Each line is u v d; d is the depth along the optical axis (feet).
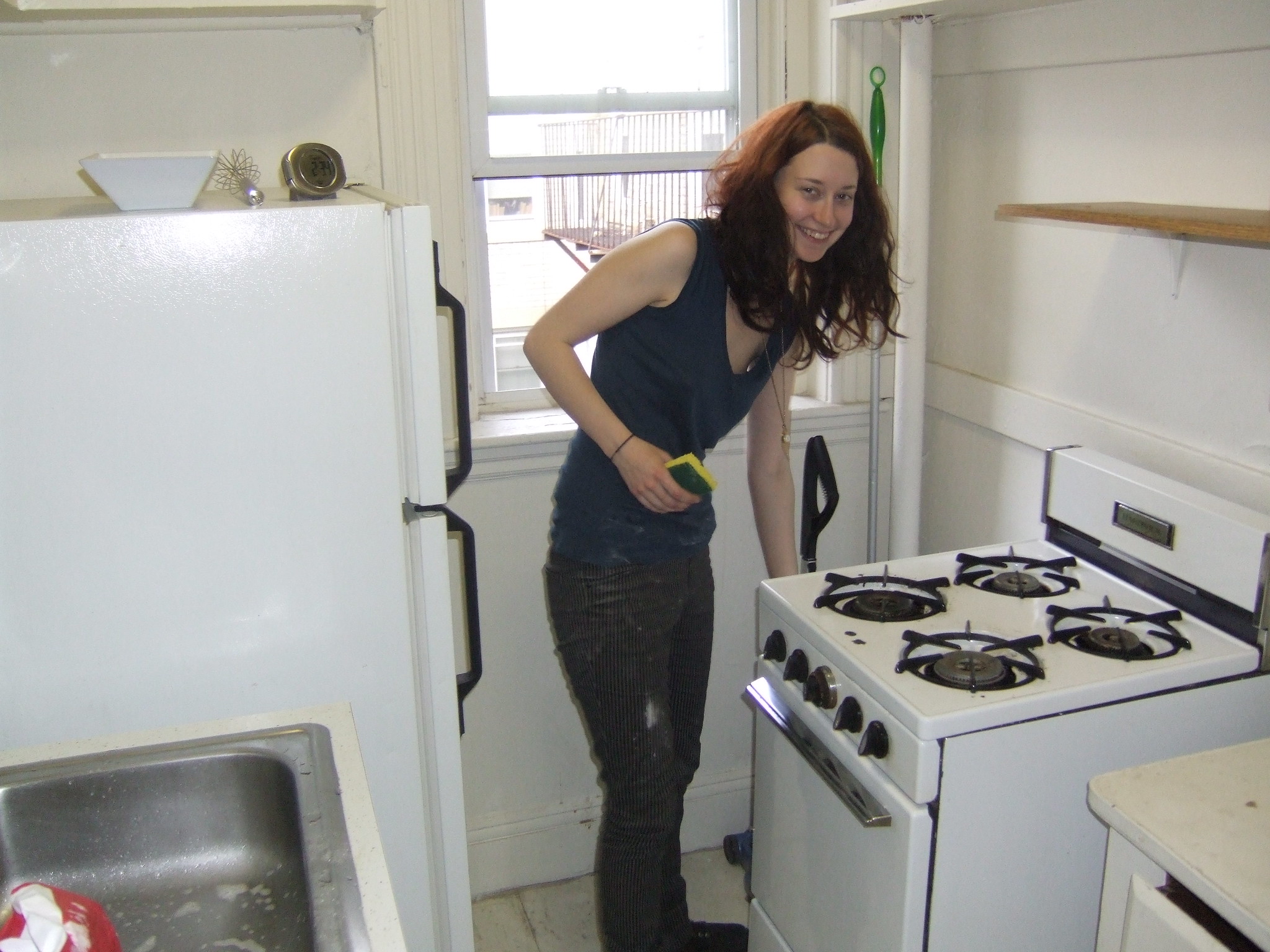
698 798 7.52
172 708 3.88
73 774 3.11
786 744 5.03
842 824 4.54
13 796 3.08
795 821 5.01
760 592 5.26
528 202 6.69
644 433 5.02
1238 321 4.77
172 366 3.55
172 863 3.24
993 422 6.47
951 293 6.89
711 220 4.92
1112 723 4.12
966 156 6.57
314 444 3.76
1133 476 4.97
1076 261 5.75
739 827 7.64
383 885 2.64
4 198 5.38
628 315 4.86
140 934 3.01
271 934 3.01
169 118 5.54
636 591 5.08
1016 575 5.13
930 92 6.23
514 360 7.00
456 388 4.47
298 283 3.61
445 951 4.62
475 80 6.27
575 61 6.54
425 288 3.81
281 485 3.76
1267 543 4.23
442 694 4.26
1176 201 5.02
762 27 6.85
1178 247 5.01
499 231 6.69
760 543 7.06
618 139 6.75
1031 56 5.80
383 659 4.04
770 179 4.68
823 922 4.82
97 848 3.19
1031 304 6.14
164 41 5.43
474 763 6.94
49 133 5.38
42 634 3.67
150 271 3.47
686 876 7.32
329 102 5.77
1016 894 4.19
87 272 3.41
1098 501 5.14
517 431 6.46
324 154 4.21
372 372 3.75
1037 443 6.10
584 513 5.08
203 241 3.49
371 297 3.69
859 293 5.29
